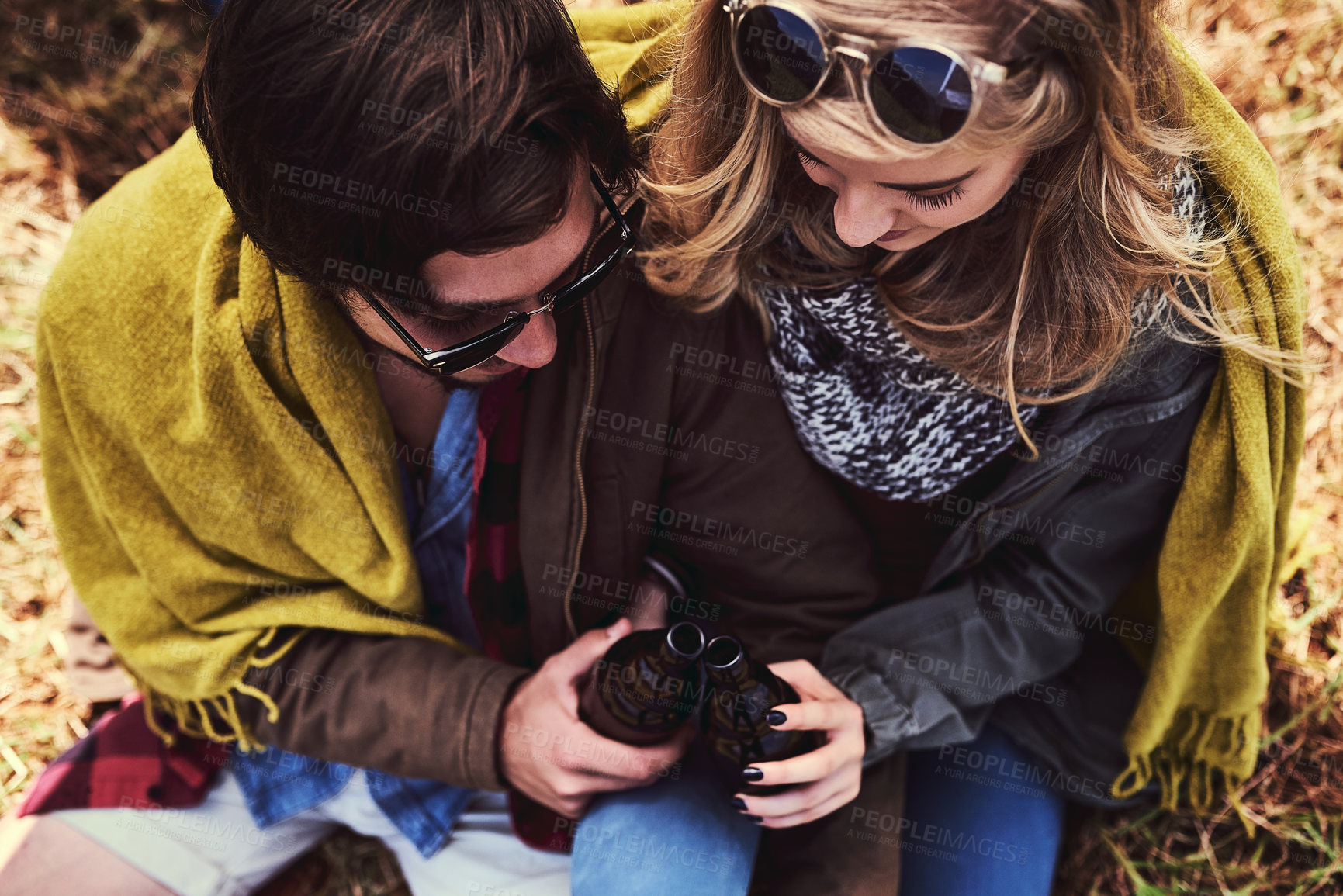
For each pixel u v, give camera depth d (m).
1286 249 1.10
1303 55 2.20
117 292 1.21
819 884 1.40
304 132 0.80
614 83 1.18
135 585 1.41
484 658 1.42
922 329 1.12
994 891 1.51
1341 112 2.16
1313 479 1.96
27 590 2.02
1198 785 1.70
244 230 0.95
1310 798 1.74
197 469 1.28
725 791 1.33
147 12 2.28
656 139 1.10
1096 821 1.75
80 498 1.38
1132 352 1.14
